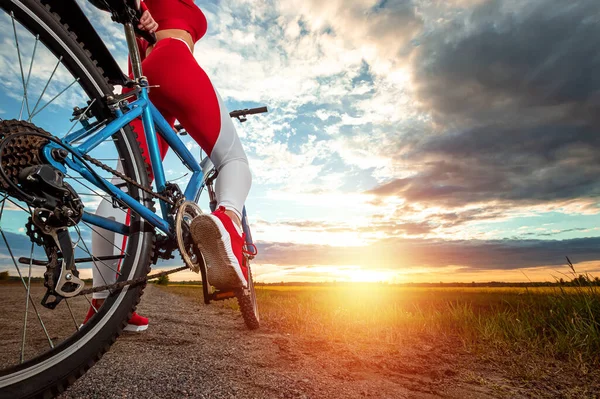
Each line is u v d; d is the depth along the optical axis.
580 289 2.71
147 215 1.40
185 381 1.40
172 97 1.65
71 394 1.22
